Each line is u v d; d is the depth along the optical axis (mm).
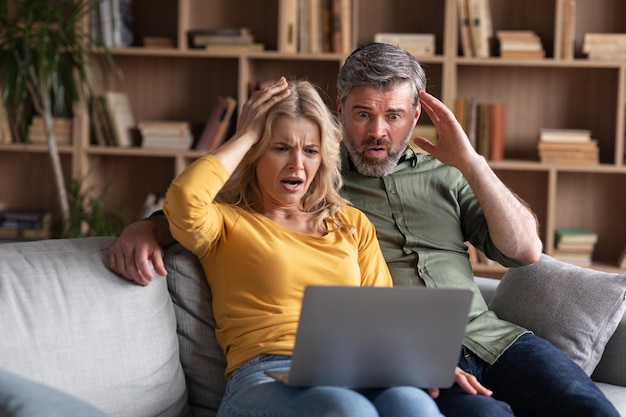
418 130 4164
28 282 1877
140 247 2037
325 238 2148
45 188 4605
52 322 1852
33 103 4371
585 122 4426
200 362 2148
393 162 2424
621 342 2381
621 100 4152
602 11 4371
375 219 2424
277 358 1958
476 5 4164
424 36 4207
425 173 2488
